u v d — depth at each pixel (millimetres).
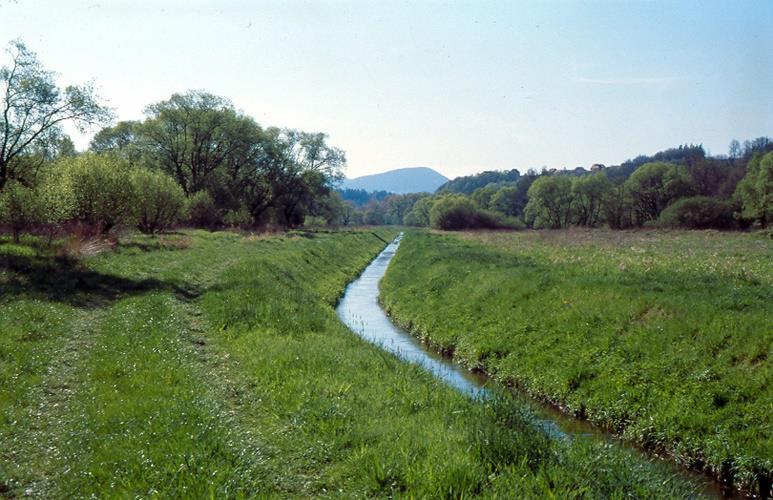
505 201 145375
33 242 28688
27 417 9836
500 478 8211
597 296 19016
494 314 21172
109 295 20828
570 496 7883
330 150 90125
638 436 12141
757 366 12492
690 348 13898
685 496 9227
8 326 14609
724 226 80938
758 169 80062
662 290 18703
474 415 10977
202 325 18547
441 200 116625
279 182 86562
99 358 13148
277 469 8695
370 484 8211
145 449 8484
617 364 14547
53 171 32656
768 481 9914
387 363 15102
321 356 14797
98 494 7477
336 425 10305
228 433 9453
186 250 36719
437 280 29734
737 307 15516
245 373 13586
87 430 9297
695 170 107625
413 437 9695
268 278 27812
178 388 11500
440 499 7664
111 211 32188
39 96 33625
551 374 15445
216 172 75688
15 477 7945
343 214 152250
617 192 105375
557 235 69625
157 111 71250
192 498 7250
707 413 11750
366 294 35156
